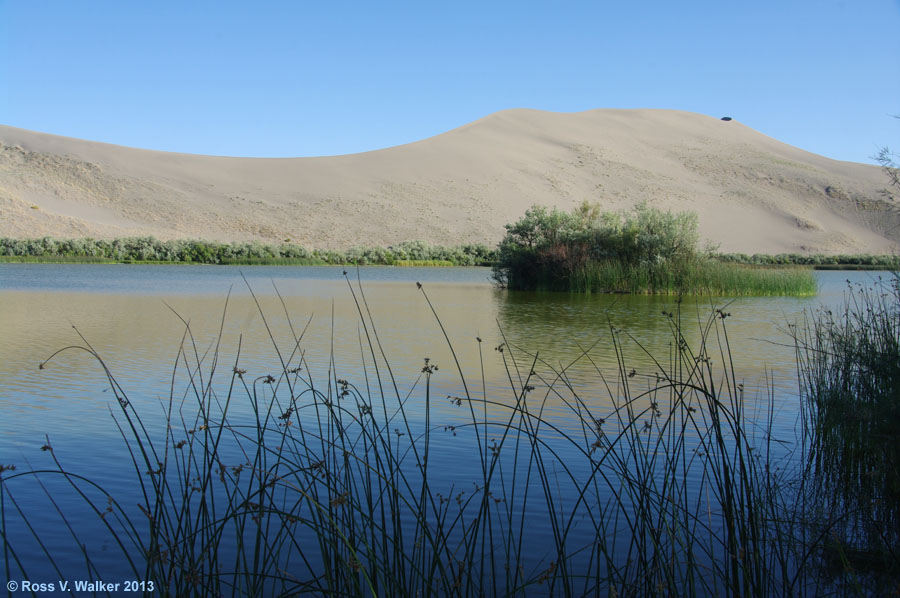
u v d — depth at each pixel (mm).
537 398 6746
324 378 7605
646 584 3127
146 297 17969
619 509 4117
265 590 3246
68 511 4035
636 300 19250
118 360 8625
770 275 22469
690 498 4238
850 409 4543
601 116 111125
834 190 84625
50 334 10859
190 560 2963
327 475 3342
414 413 6195
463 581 3391
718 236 72375
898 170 5125
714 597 3156
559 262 23281
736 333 11961
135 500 4176
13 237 50125
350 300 18062
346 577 3012
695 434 5496
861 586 3373
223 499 4203
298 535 3816
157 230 60812
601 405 6461
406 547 3705
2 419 5848
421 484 4492
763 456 5004
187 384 7207
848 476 4500
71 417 5918
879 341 4996
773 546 3551
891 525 3949
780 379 7879
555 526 3143
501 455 5027
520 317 14258
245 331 11422
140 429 5562
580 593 3256
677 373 8023
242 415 5980
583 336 11281
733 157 96312
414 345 10156
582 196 80188
